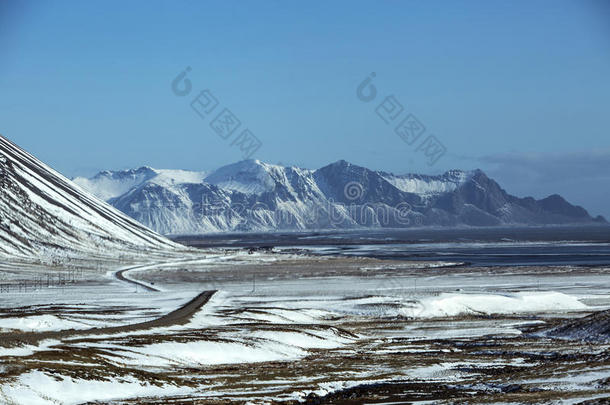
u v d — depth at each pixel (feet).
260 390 203.51
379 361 265.34
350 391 202.90
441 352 288.30
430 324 393.70
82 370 210.18
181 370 239.71
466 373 231.71
